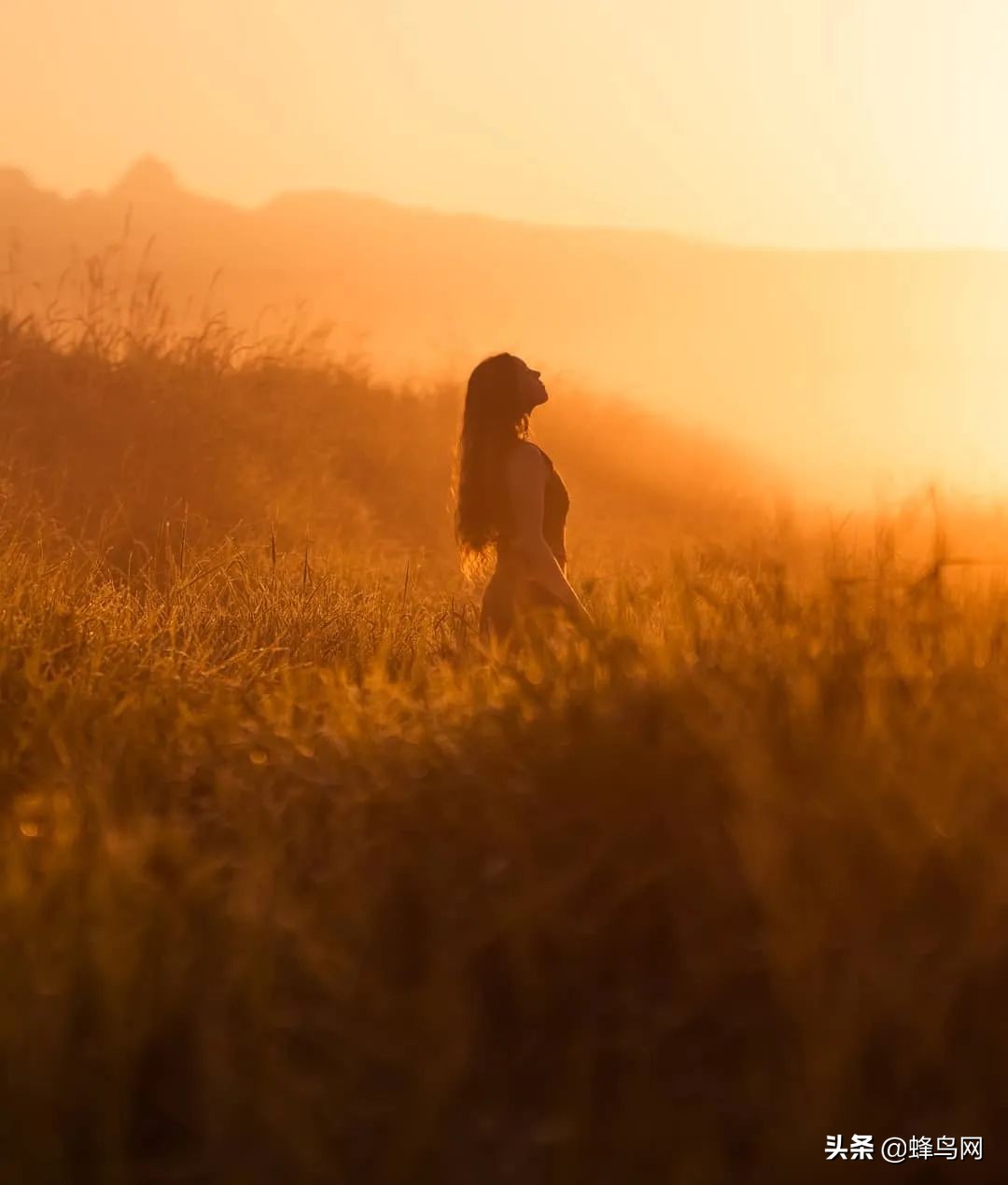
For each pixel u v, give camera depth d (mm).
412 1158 2957
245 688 7039
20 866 3988
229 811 4621
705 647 4898
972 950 3096
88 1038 3348
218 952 3496
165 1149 3234
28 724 6281
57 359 23453
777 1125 2938
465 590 11703
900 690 4246
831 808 3523
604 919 3598
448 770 4391
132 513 19391
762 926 3420
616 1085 3281
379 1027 3301
